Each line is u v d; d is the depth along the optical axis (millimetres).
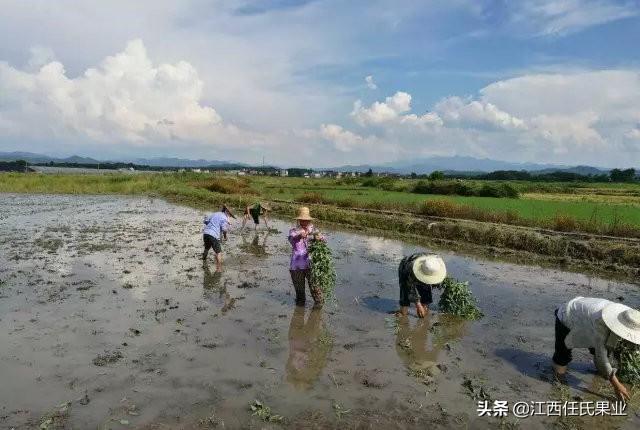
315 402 5691
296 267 9195
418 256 8656
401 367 6758
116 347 7109
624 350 6082
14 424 5051
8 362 6516
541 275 13344
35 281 10898
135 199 40781
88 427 5027
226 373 6355
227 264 13352
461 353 7344
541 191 58094
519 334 8250
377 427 5219
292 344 7445
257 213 21500
